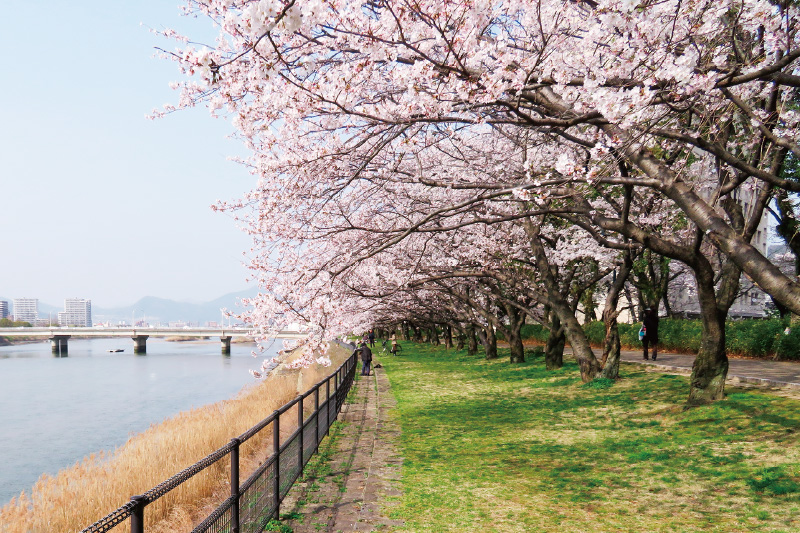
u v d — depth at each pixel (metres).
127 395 39.44
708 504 6.66
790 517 6.04
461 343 41.84
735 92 7.54
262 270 12.08
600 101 5.55
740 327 21.75
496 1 5.74
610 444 10.06
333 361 33.16
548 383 18.59
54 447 23.09
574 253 18.94
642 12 5.20
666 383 15.17
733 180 8.14
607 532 5.99
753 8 6.36
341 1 5.01
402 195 12.98
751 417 10.18
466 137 14.09
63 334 104.69
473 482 8.21
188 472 3.96
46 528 8.43
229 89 5.91
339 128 8.34
